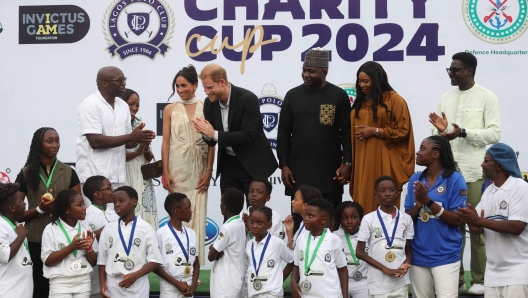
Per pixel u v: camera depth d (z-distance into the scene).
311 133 7.48
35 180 6.98
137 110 8.27
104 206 7.12
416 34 8.92
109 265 6.65
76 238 6.49
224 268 6.82
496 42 8.87
